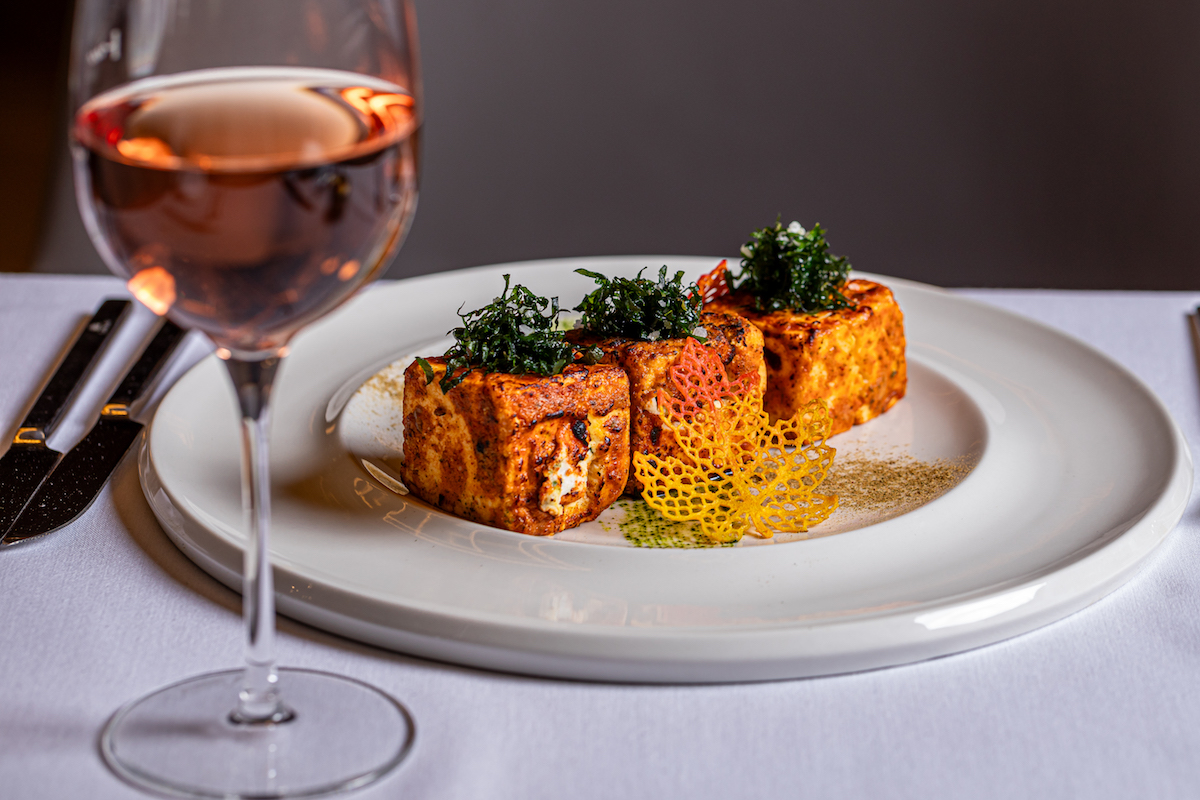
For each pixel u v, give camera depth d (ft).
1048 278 8.29
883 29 7.87
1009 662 2.31
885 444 2.98
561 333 2.77
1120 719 2.22
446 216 8.49
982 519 2.57
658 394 2.81
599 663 2.24
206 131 2.06
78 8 2.06
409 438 2.73
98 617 2.35
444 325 3.36
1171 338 3.37
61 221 8.07
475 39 8.04
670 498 2.71
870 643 2.26
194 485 2.58
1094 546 2.43
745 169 8.29
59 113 7.91
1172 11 7.55
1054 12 7.68
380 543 2.48
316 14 2.06
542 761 2.15
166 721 2.16
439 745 2.16
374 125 2.11
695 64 8.07
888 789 2.13
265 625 2.18
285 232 2.03
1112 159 7.94
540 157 8.34
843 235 8.37
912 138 8.10
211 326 2.10
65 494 2.60
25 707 2.20
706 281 3.32
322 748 2.13
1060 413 2.89
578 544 2.48
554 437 2.66
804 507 2.66
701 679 2.26
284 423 2.85
